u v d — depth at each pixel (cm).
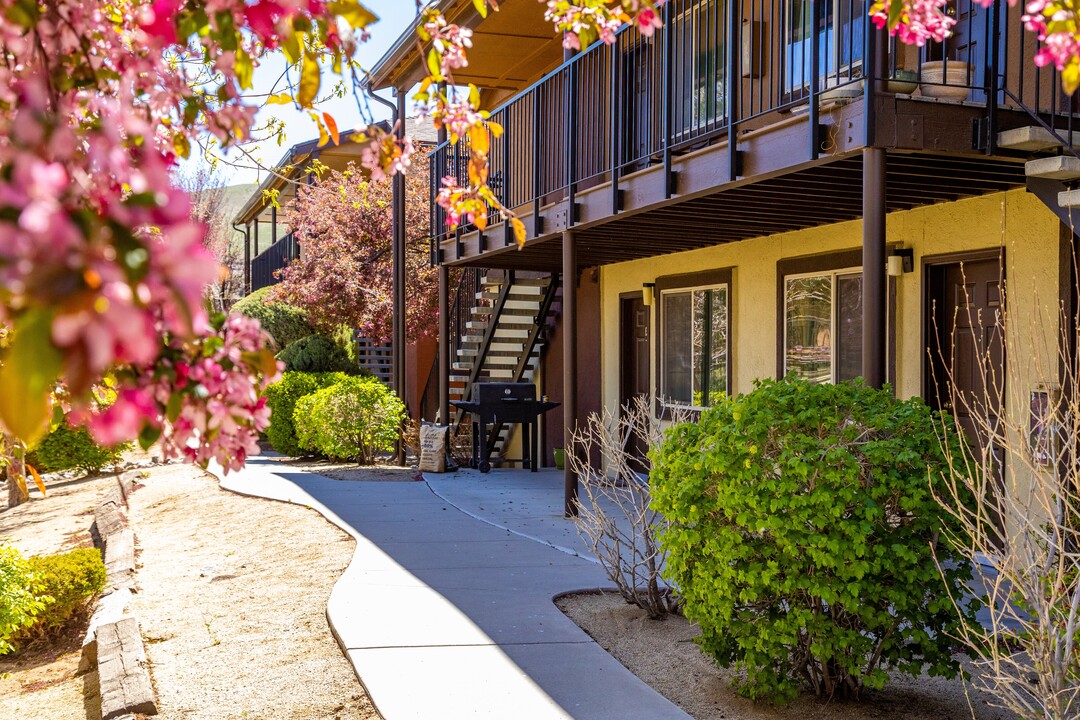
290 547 834
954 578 407
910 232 773
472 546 781
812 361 909
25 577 643
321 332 2127
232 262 3167
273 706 454
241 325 165
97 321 94
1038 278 655
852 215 821
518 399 1341
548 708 412
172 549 907
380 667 468
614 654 507
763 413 422
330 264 1794
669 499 451
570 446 919
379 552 756
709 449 432
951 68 597
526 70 1411
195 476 1378
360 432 1427
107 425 138
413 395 1977
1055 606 338
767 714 421
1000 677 344
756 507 404
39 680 607
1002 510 353
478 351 1511
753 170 646
